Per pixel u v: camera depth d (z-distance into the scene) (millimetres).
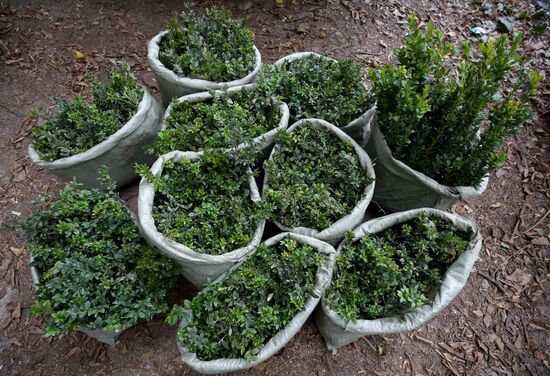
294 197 1076
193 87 1310
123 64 1324
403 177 1195
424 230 1104
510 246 1376
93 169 1235
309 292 965
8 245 1298
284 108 1234
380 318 1001
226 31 1469
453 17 2033
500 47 960
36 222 1007
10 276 1241
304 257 985
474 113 1029
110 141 1195
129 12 1986
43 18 1944
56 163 1159
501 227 1418
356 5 2043
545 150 1601
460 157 1141
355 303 1014
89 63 1788
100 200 1081
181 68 1333
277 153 1161
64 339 1138
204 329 959
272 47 1875
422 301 992
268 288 1000
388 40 1925
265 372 1105
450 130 1106
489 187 1509
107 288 945
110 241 1022
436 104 1102
